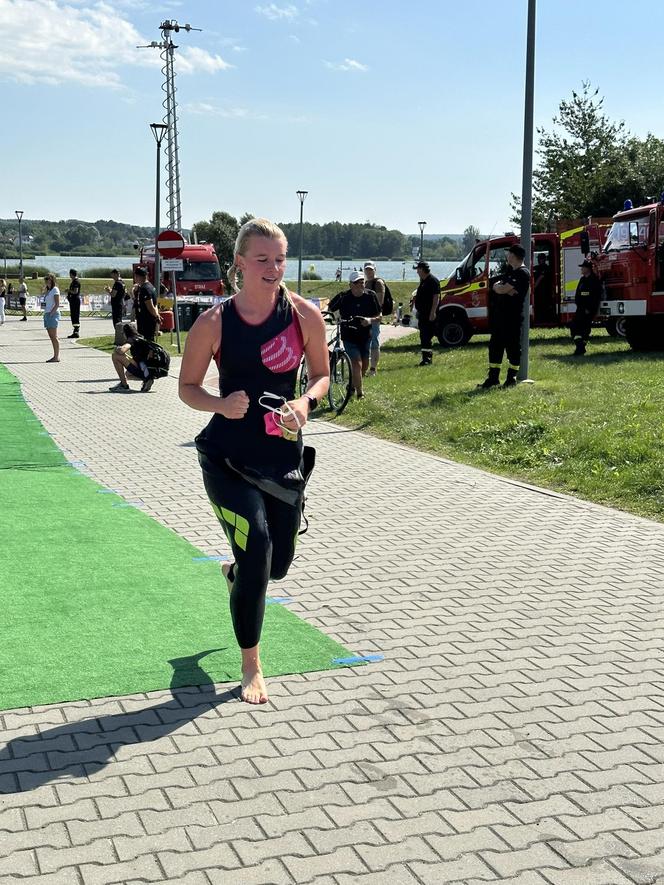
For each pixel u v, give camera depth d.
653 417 12.05
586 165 42.16
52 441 12.05
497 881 3.30
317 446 12.28
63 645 5.30
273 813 3.70
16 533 7.63
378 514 8.63
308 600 6.20
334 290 76.19
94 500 8.86
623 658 5.32
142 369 17.12
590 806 3.79
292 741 4.28
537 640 5.57
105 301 57.78
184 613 5.85
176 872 3.31
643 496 9.20
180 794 3.82
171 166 45.38
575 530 8.15
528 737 4.36
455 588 6.51
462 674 5.05
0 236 135.38
